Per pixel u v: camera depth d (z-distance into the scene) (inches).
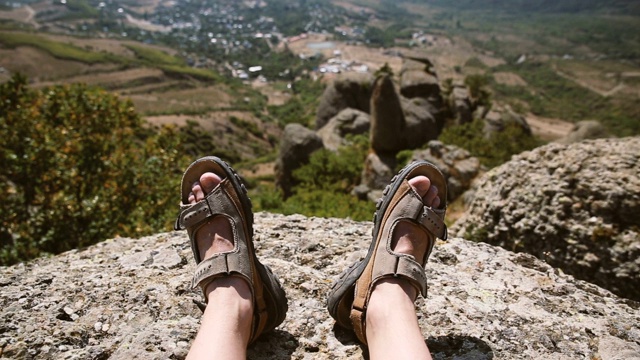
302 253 36.2
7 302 28.8
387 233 25.0
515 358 25.2
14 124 120.0
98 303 29.0
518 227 55.8
